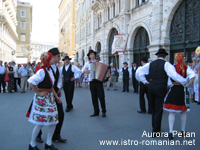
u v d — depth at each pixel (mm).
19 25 49375
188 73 4246
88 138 4219
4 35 26703
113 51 12367
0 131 4609
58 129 3982
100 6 20984
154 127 4281
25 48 50094
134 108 7129
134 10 14258
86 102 8266
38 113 3264
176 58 4344
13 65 11875
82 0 29719
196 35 9227
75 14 35094
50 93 3434
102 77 5766
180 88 4160
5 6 27047
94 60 6055
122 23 15656
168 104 4180
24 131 4621
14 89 11945
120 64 16188
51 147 3555
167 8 10734
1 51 24078
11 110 6777
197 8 9148
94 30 24109
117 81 18047
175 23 10586
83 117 5883
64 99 9141
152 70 4398
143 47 13594
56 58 3826
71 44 39344
